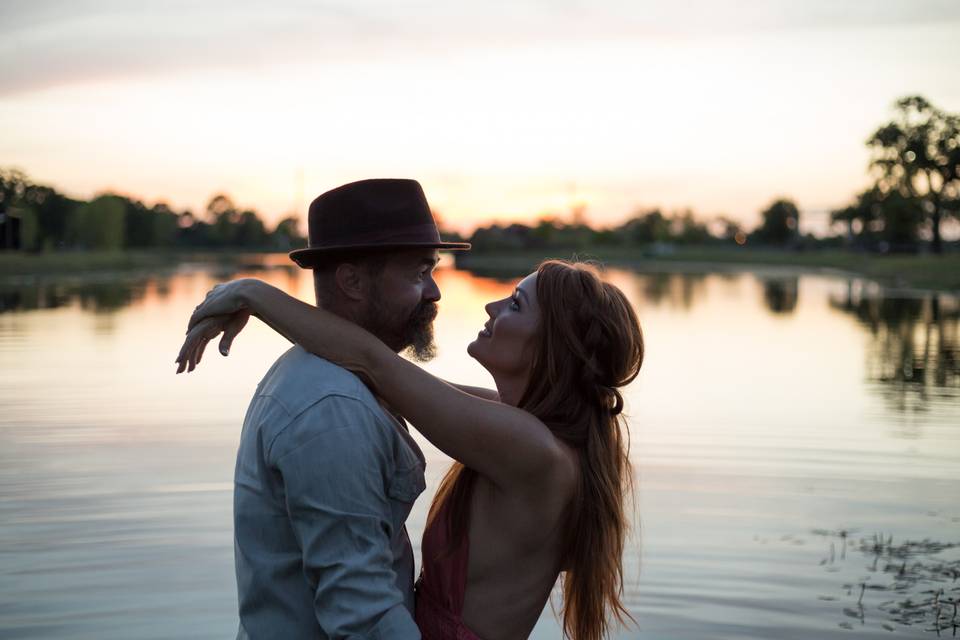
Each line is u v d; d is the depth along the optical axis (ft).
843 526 17.85
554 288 7.36
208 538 16.65
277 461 6.45
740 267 208.54
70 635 12.94
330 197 7.11
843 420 27.78
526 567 7.09
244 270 163.94
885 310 77.20
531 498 6.94
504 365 7.58
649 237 291.17
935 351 46.93
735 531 17.48
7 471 20.77
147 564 15.44
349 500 6.36
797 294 102.06
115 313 66.13
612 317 7.32
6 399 29.63
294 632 6.64
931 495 19.92
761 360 42.34
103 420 26.32
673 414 28.50
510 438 6.81
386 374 6.77
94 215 242.58
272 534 6.66
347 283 7.14
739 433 25.75
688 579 15.24
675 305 81.05
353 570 6.32
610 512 7.32
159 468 21.12
